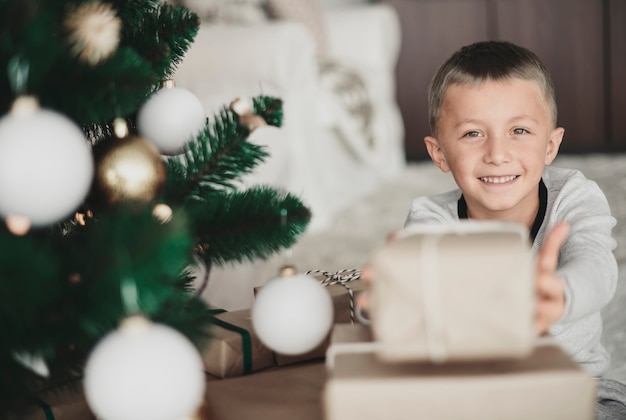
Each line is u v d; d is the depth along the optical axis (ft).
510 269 1.49
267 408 2.10
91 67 1.90
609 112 11.13
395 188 9.82
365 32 10.80
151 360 1.53
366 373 1.56
